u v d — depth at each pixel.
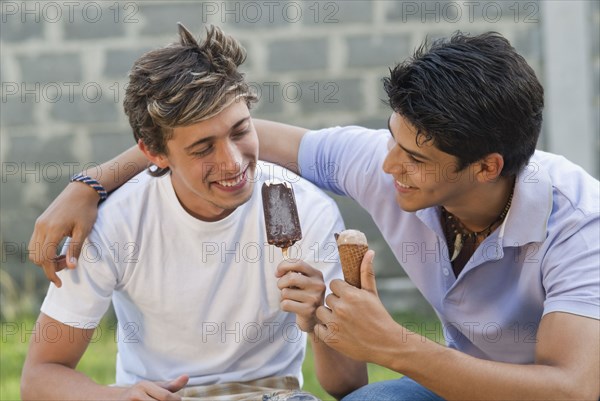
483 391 3.93
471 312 4.47
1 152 9.02
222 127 4.16
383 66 8.91
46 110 8.98
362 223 9.00
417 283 4.67
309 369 7.12
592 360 3.88
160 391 4.21
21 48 8.92
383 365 4.05
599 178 8.91
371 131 4.86
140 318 4.64
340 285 4.09
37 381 4.39
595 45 8.84
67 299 4.43
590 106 8.84
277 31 8.90
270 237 4.28
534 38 8.80
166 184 4.49
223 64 4.21
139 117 4.28
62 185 9.06
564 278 4.05
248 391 4.61
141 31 8.88
